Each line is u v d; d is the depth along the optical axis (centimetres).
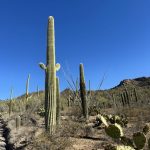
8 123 1964
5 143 1367
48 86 1199
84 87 1844
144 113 2048
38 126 1695
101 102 3431
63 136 1172
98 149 980
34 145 1038
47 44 1227
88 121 1694
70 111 2405
